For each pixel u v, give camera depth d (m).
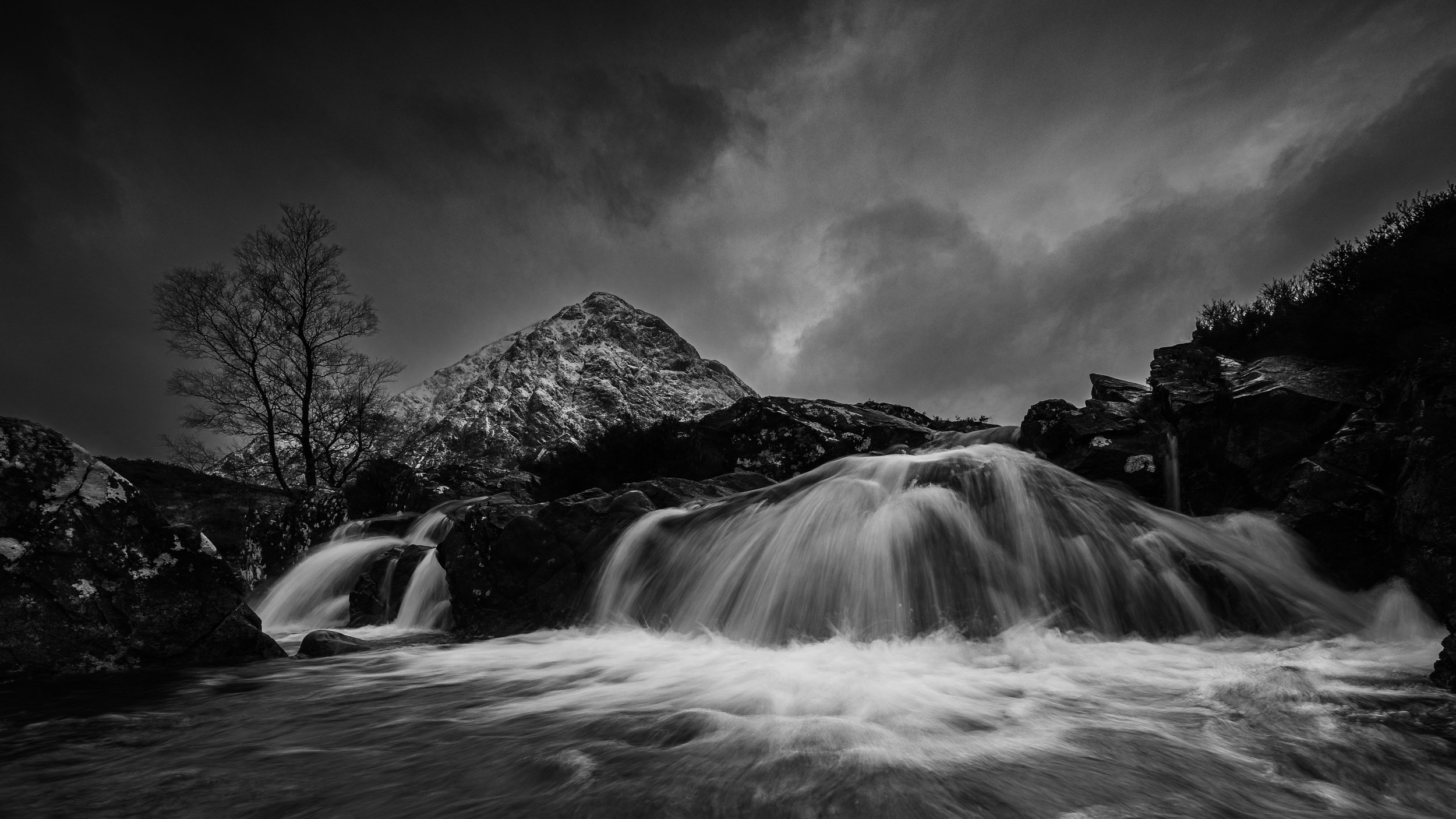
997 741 3.39
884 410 19.66
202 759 3.57
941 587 6.87
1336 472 6.74
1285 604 6.23
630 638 7.98
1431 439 5.80
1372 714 3.60
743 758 3.22
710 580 8.11
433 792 2.99
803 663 5.84
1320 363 8.21
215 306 26.78
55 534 6.36
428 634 9.55
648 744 3.53
